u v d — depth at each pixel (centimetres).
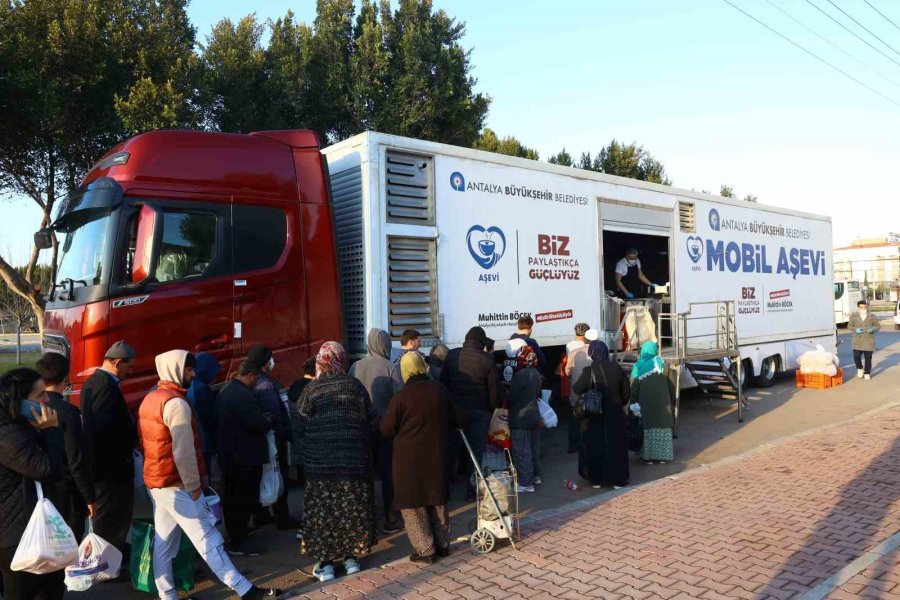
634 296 1195
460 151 788
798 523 560
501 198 832
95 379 449
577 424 823
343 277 735
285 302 655
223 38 1648
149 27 1380
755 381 1423
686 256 1151
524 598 423
